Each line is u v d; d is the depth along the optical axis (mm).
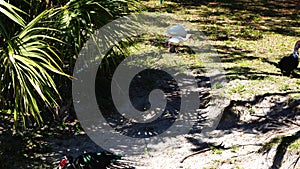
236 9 15820
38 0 7461
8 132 7883
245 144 7383
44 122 8305
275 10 15922
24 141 7715
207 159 7223
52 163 7152
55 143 7789
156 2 16078
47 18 6773
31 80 5609
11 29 6582
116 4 7508
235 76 9570
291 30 13500
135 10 8312
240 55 11180
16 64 5691
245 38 12617
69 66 7801
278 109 8156
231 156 7152
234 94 8633
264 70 10016
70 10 6984
